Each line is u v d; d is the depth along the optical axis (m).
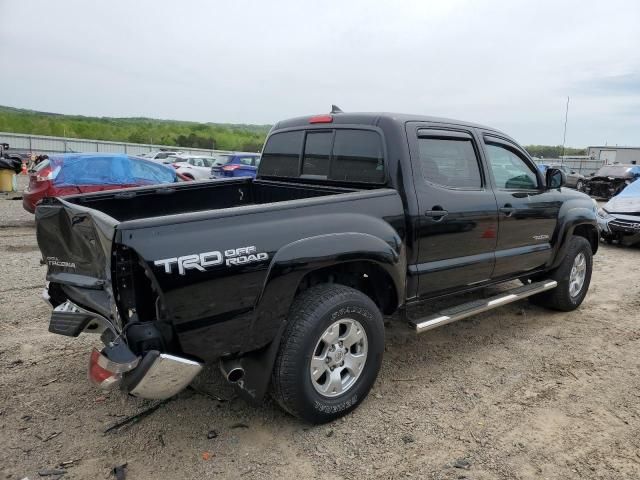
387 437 3.06
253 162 19.22
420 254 3.69
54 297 3.25
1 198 16.11
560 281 5.27
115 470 2.70
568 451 2.95
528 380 3.87
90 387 3.60
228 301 2.66
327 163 4.11
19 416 3.21
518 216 4.50
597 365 4.17
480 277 4.31
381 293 3.58
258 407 3.37
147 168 11.04
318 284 3.20
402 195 3.56
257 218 2.81
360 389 3.28
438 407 3.43
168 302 2.47
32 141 43.88
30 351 4.18
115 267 2.48
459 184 4.04
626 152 41.09
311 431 3.11
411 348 4.45
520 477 2.71
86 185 10.10
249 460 2.82
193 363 2.57
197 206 4.40
